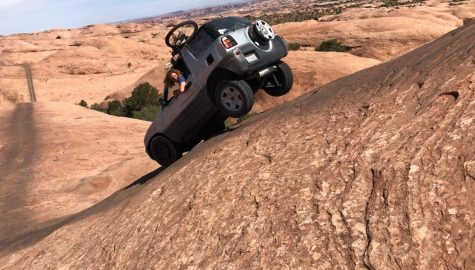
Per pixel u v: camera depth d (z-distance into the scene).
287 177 3.62
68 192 14.29
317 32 57.47
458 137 2.85
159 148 7.59
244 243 3.21
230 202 3.77
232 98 6.02
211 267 3.22
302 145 3.98
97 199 13.46
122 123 24.86
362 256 2.56
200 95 6.41
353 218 2.83
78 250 5.56
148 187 5.68
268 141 4.43
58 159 18.08
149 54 102.94
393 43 48.00
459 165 2.66
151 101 33.34
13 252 7.65
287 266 2.80
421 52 4.77
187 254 3.55
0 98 63.94
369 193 2.94
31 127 24.39
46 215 12.19
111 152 18.98
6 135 22.91
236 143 4.83
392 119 3.53
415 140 3.09
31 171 16.95
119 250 4.45
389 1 192.62
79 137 21.45
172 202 4.50
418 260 2.36
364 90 4.43
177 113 6.85
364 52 47.84
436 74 3.67
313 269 2.67
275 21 174.88
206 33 6.26
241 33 6.03
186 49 6.46
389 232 2.59
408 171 2.87
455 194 2.53
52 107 31.55
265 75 6.37
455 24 65.81
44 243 6.81
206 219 3.77
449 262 2.26
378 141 3.35
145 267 3.78
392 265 2.42
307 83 27.27
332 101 4.61
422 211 2.57
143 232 4.36
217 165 4.56
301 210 3.15
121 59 90.88
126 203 5.82
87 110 31.41
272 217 3.27
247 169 4.10
